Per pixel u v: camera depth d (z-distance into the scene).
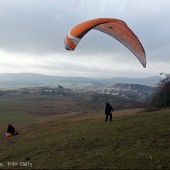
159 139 19.02
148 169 14.04
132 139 20.03
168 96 61.31
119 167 14.65
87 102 156.50
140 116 31.84
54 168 15.72
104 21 22.84
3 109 135.62
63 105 152.62
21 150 22.12
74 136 24.28
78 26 22.53
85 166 15.36
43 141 24.81
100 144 20.08
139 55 23.47
